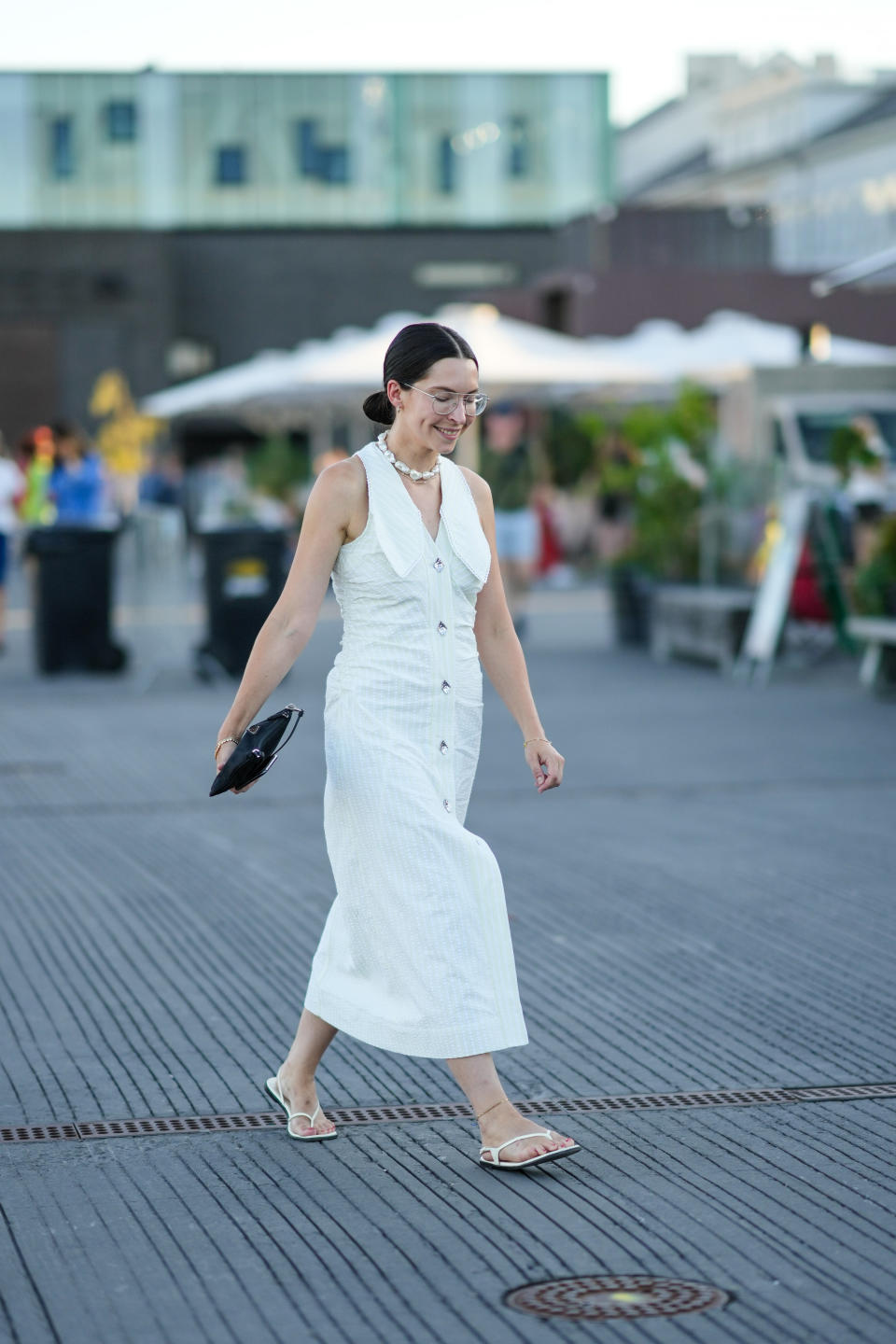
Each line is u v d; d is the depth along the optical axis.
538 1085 7.09
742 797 13.34
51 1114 6.75
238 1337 4.91
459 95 60.03
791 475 23.84
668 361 32.94
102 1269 5.36
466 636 6.35
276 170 59.81
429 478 6.33
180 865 11.09
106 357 56.91
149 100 59.47
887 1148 6.36
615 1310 5.05
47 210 59.47
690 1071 7.23
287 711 6.20
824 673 21.22
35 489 27.28
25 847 11.66
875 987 8.41
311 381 26.61
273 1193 5.98
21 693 19.98
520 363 26.92
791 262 55.38
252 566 20.84
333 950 6.44
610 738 16.31
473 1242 5.55
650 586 24.11
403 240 59.31
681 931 9.45
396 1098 6.99
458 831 6.21
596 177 60.38
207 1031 7.77
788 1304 5.09
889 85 61.56
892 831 12.02
